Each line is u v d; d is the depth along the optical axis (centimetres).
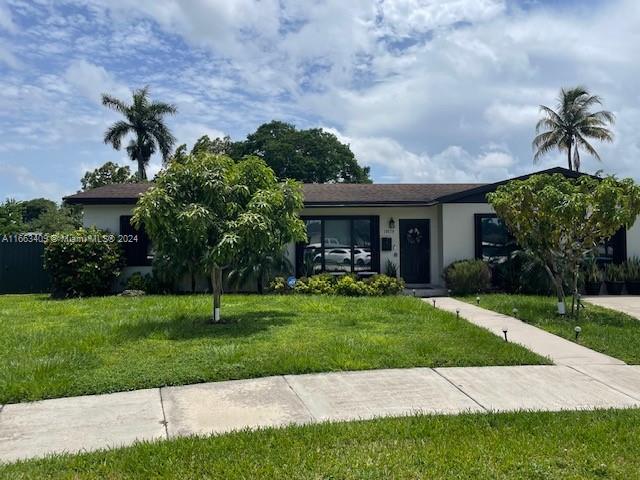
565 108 3750
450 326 903
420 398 558
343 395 567
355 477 371
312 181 4959
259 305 1162
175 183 919
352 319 966
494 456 405
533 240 1095
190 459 401
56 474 379
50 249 1474
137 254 1608
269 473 377
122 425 484
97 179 4631
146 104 3947
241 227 876
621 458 404
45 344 759
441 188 1855
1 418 502
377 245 1683
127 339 795
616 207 1000
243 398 558
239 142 5147
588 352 765
